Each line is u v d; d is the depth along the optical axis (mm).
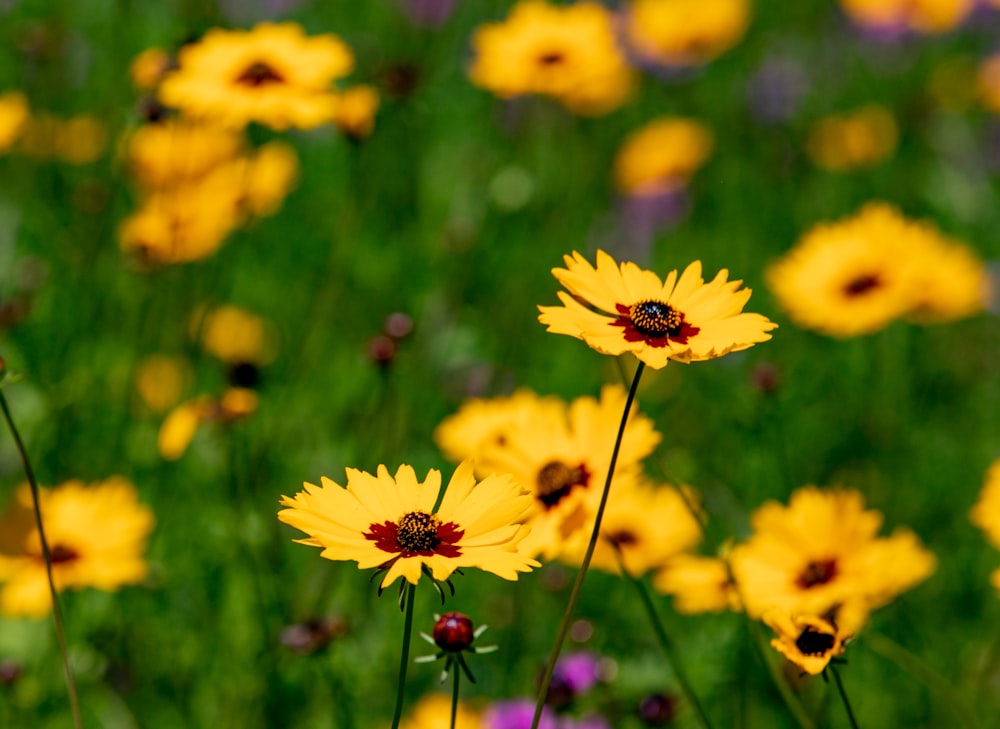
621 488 3252
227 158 6191
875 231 5754
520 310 6645
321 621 4051
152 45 7293
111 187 6637
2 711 4195
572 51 6363
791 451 5828
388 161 6996
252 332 6199
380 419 5652
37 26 7320
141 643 4629
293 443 5547
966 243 7664
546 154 7695
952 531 5594
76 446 5484
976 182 7910
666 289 2805
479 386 5988
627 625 4664
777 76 8430
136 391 5652
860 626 3594
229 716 4289
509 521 2484
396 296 6480
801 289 5586
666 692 3984
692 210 7766
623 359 6270
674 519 4082
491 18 8180
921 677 3600
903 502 5781
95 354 5781
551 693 3836
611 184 7980
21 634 4570
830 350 6516
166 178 5887
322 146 7129
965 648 4832
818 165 8000
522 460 3348
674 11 8492
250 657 4555
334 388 5945
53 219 6676
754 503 5414
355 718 4133
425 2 8023
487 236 6863
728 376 6320
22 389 5395
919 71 8906
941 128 8320
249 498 4871
